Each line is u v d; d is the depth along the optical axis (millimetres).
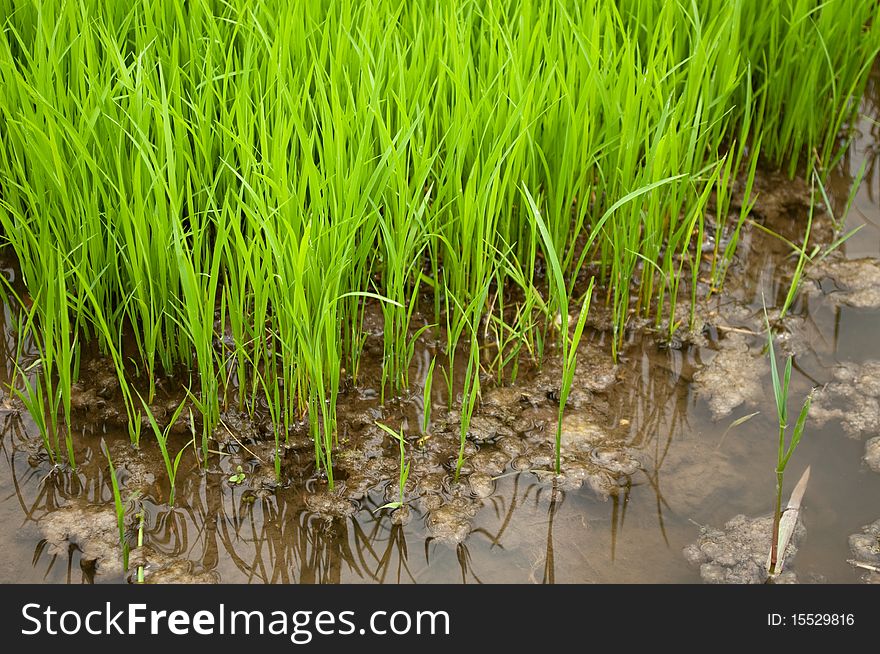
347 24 3182
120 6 3424
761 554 2703
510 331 3447
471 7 3271
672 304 3375
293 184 2791
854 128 4609
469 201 3051
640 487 2920
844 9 4074
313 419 2824
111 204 3029
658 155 3141
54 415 2814
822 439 3086
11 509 2766
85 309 3182
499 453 3014
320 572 2656
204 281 3000
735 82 3482
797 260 3873
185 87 3334
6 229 3070
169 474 2713
